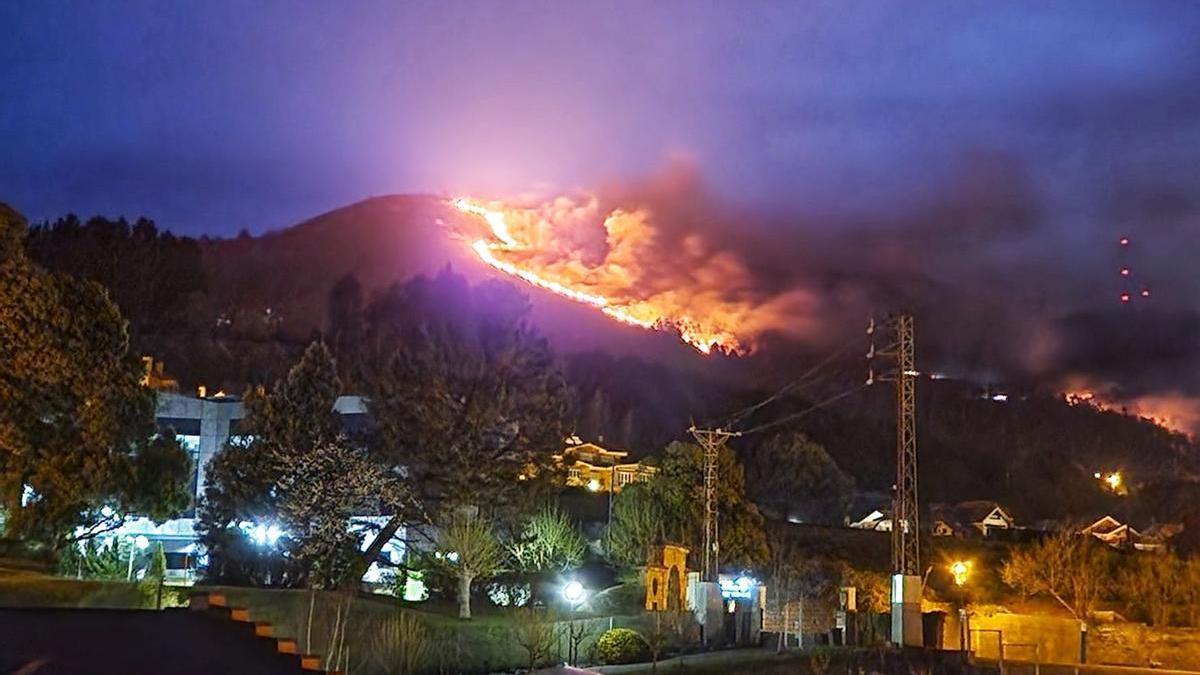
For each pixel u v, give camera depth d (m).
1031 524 139.88
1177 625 70.12
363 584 57.09
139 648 18.58
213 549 53.50
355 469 53.47
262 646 19.77
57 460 42.91
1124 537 112.38
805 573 69.00
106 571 45.94
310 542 51.88
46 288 42.78
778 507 125.69
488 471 55.47
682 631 55.97
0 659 17.06
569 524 66.00
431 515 55.25
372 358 65.12
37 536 43.81
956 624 62.97
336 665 35.06
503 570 56.62
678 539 70.62
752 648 56.66
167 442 49.16
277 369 146.50
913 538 57.41
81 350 43.81
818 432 173.00
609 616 54.66
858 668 51.16
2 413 41.41
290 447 54.44
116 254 171.38
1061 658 63.09
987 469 173.88
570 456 64.38
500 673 42.19
